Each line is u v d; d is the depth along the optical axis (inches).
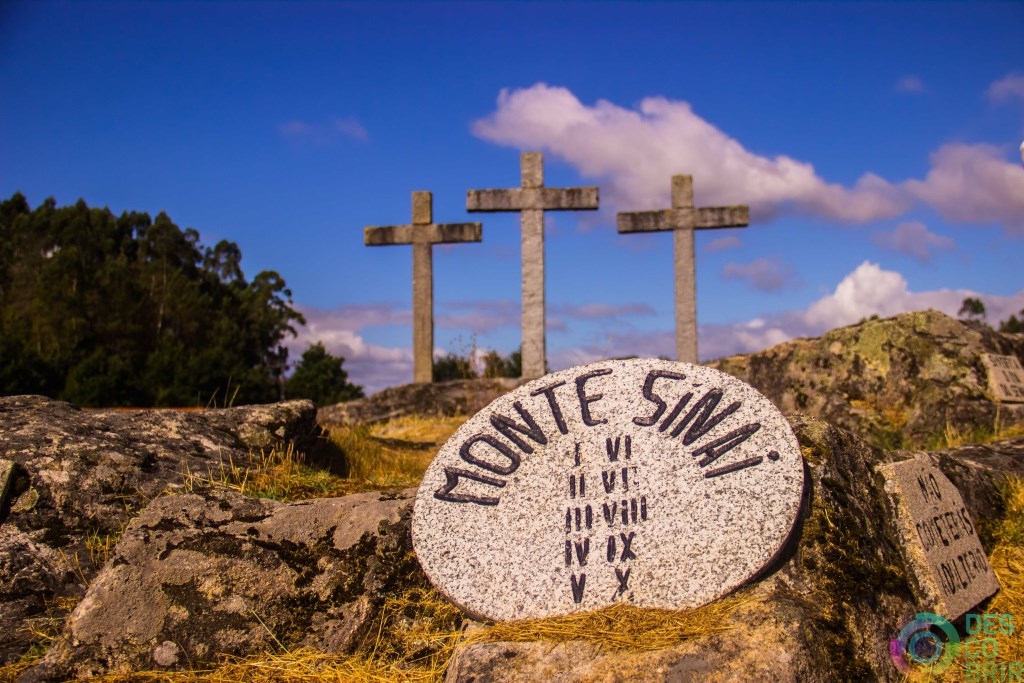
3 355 890.1
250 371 1138.0
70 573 178.9
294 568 163.3
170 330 1339.8
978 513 201.9
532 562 154.3
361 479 234.8
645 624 136.7
